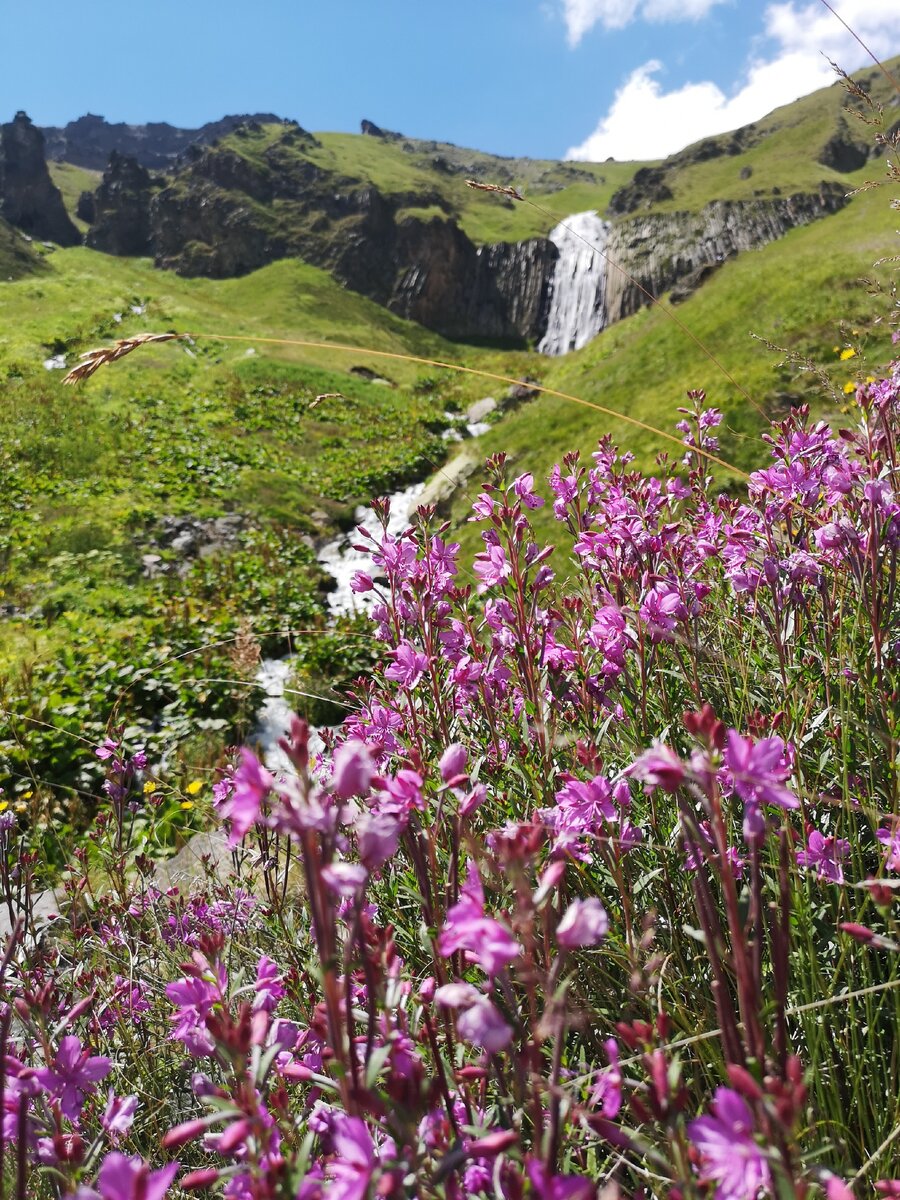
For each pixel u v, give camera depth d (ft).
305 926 7.24
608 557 7.55
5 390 80.38
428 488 55.67
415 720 6.74
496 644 7.21
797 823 5.79
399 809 3.86
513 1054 3.44
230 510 56.39
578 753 5.34
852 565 6.55
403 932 5.93
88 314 122.01
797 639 7.56
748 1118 2.56
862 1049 4.89
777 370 37.55
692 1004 5.24
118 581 42.91
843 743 5.54
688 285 79.15
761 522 7.72
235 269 225.76
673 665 7.89
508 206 275.59
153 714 27.43
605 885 5.84
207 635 33.86
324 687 27.22
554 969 2.75
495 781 6.96
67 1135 3.66
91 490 58.23
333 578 45.96
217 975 3.87
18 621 36.99
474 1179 3.27
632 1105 2.84
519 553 6.99
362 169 263.70
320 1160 3.59
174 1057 6.71
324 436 81.46
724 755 3.17
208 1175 2.72
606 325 195.00
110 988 7.29
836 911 5.12
